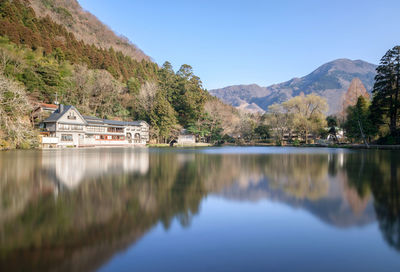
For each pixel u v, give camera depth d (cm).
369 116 4744
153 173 1330
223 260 399
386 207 679
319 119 6956
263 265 383
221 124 8331
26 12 7712
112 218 594
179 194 841
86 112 6425
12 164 1720
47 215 606
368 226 543
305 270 368
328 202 739
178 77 8588
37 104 4994
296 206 701
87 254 414
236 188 941
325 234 504
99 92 7181
